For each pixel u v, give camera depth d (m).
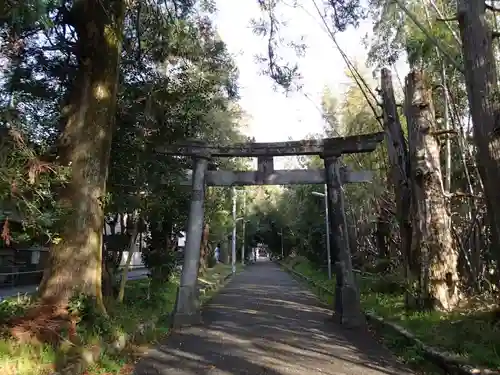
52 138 9.55
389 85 12.62
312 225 31.19
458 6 6.74
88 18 9.21
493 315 8.31
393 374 6.93
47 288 8.26
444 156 14.02
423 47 12.84
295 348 8.70
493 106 6.29
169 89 12.35
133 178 11.28
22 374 5.37
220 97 17.34
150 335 9.59
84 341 7.13
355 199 23.80
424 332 8.38
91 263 8.58
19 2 5.37
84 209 8.61
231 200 35.88
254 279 31.03
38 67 9.37
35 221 5.92
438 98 14.45
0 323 6.73
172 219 13.46
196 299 11.58
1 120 5.92
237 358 7.89
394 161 12.13
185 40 12.76
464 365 6.23
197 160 12.23
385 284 15.27
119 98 11.10
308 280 25.48
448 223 10.72
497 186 6.25
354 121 21.80
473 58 6.46
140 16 11.93
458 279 10.77
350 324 11.04
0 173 5.44
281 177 12.30
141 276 23.48
